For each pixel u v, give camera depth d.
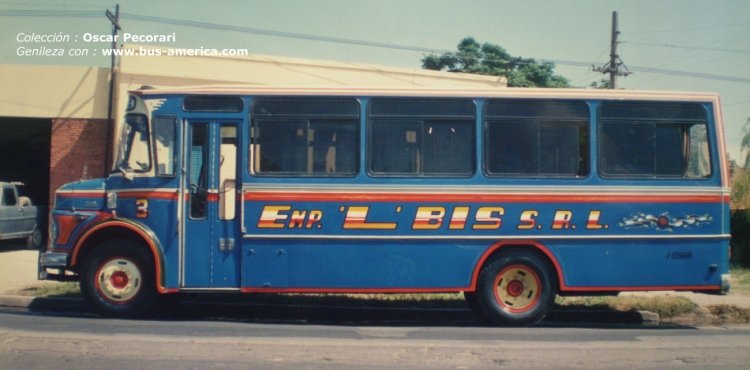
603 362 7.55
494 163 10.05
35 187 25.72
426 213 9.95
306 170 9.98
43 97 19.66
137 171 10.10
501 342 8.60
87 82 19.72
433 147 10.05
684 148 10.24
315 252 9.92
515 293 10.12
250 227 9.91
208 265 9.95
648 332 9.76
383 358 7.50
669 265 10.07
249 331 9.13
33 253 18.36
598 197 10.04
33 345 7.88
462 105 10.09
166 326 9.44
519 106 10.12
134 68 19.12
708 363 7.58
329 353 7.69
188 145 10.06
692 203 10.14
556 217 10.00
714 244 10.15
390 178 9.95
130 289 10.16
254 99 10.05
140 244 10.17
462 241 9.96
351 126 10.04
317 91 10.05
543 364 7.38
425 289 9.94
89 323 9.56
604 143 10.14
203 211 10.00
